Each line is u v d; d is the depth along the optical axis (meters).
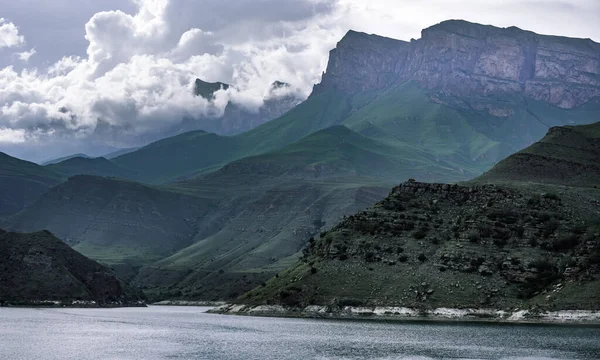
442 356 197.38
